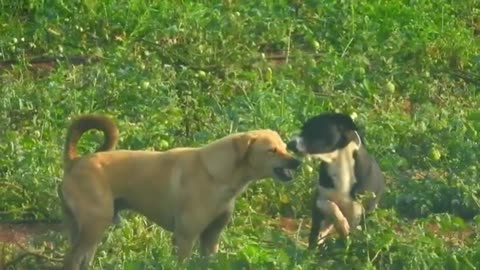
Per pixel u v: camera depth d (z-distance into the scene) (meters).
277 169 13.32
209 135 16.98
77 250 13.36
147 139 16.73
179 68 19.70
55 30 20.67
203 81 18.92
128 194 13.52
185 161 13.44
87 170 13.38
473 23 23.11
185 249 13.43
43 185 15.61
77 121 13.62
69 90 18.25
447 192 16.05
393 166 16.58
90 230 13.35
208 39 20.23
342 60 20.06
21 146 16.55
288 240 14.12
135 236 14.24
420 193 16.02
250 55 19.81
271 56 20.83
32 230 15.27
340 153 14.11
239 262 12.96
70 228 13.55
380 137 17.36
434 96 19.69
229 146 13.30
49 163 16.02
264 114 17.62
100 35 20.78
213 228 13.64
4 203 15.66
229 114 17.62
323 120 14.15
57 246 14.09
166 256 13.27
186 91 18.52
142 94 18.03
